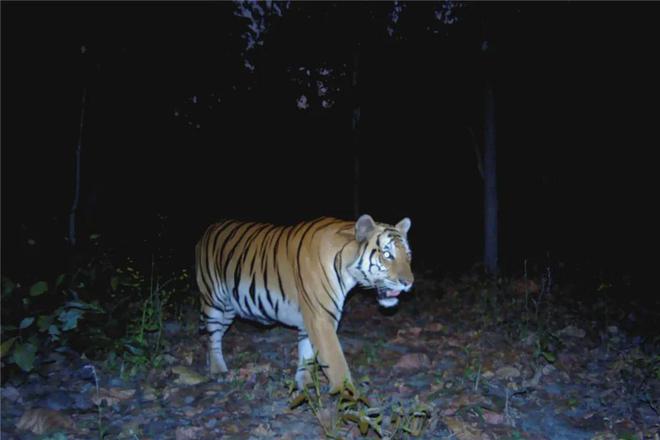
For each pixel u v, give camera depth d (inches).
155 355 220.4
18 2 373.4
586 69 453.1
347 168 637.9
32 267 252.4
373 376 217.2
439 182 709.3
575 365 227.6
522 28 402.3
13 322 211.0
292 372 218.5
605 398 195.5
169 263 286.4
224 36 483.2
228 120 583.5
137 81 449.4
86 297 232.8
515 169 612.1
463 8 400.8
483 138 438.0
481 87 434.0
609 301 329.4
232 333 267.9
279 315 204.1
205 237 232.1
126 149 523.5
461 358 234.7
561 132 554.9
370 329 280.1
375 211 701.3
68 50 384.2
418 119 495.8
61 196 449.4
